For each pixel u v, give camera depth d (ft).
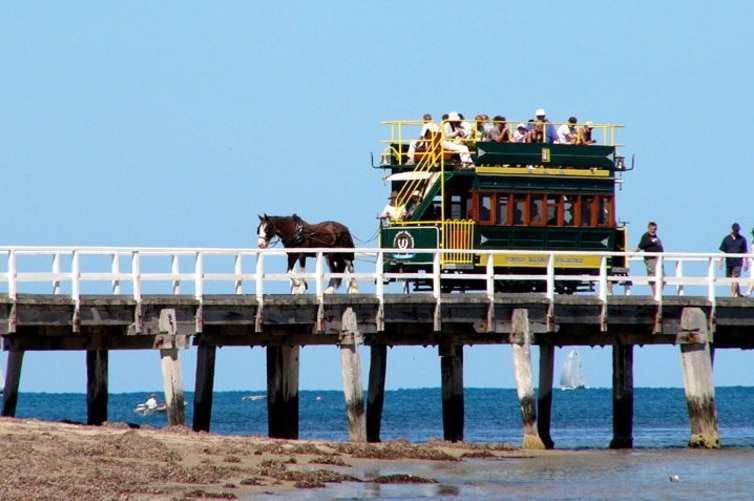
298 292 399.24
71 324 332.80
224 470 290.56
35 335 348.38
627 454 375.45
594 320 383.45
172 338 342.23
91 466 278.67
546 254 382.01
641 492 298.35
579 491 297.53
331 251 360.07
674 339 396.78
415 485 296.71
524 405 376.27
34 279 328.49
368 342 386.52
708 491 301.84
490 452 363.97
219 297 348.38
